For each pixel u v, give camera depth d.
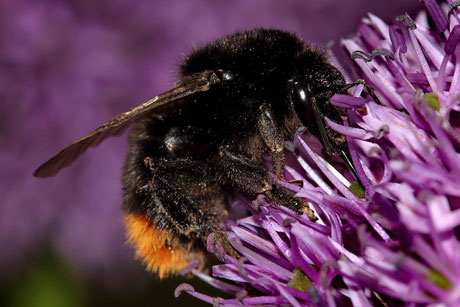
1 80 0.15
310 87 0.11
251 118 0.11
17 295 0.15
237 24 0.15
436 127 0.10
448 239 0.09
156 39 0.15
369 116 0.10
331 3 0.15
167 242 0.11
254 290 0.11
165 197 0.11
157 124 0.11
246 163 0.11
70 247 0.15
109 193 0.15
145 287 0.15
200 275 0.11
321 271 0.10
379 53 0.10
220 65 0.11
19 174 0.15
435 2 0.10
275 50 0.11
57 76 0.15
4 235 0.15
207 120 0.11
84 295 0.15
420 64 0.10
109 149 0.15
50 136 0.15
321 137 0.10
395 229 0.10
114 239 0.15
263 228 0.11
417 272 0.09
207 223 0.11
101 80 0.15
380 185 0.10
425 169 0.09
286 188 0.10
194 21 0.15
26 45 0.15
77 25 0.15
